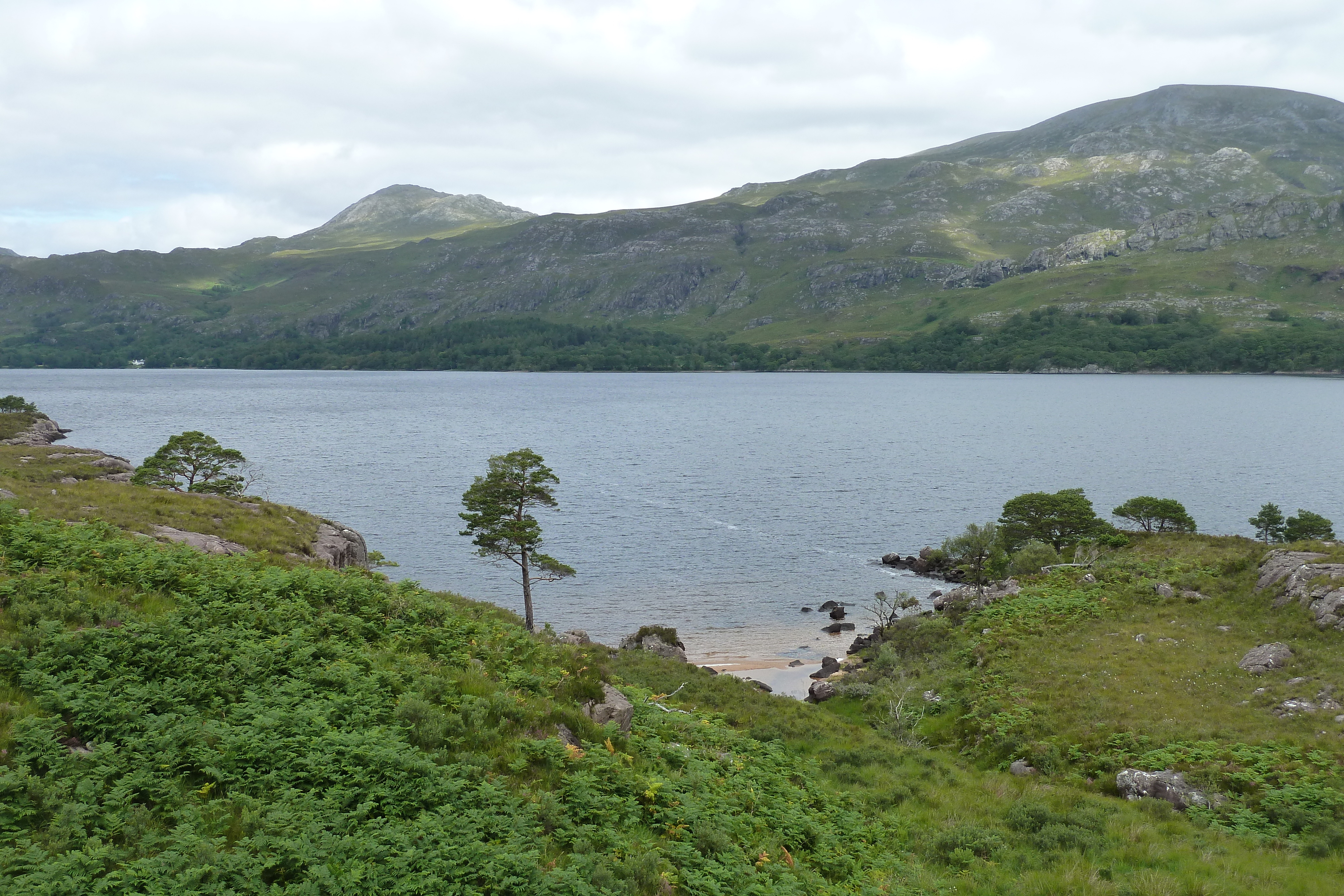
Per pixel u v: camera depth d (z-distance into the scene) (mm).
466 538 103750
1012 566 72062
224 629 19203
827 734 35750
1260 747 31547
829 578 90562
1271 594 49562
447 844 12391
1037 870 20203
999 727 37531
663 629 64562
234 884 10609
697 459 183250
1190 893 18938
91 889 10023
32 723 13219
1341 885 20438
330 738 14828
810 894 15562
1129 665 43375
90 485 41219
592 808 15289
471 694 18562
